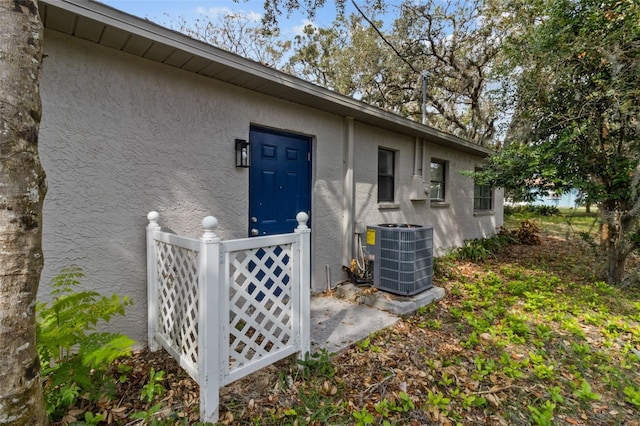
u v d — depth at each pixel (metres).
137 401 2.15
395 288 4.15
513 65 5.12
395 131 5.70
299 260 2.53
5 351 1.33
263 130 3.86
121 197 2.73
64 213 2.46
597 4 4.21
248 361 2.23
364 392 2.35
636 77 4.14
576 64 4.50
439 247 7.07
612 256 5.03
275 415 2.08
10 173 1.30
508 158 5.24
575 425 2.10
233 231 3.48
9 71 1.28
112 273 2.71
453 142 6.72
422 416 2.12
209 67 2.99
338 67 15.00
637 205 4.34
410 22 10.54
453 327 3.49
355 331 3.26
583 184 4.59
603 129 4.59
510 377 2.55
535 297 4.30
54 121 2.40
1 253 1.30
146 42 2.53
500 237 8.90
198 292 2.04
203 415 1.99
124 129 2.73
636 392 2.34
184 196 3.11
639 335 3.25
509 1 6.16
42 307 2.08
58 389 1.98
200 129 3.20
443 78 12.23
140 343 2.87
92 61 2.55
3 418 1.33
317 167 4.39
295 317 2.53
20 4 1.32
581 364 2.76
